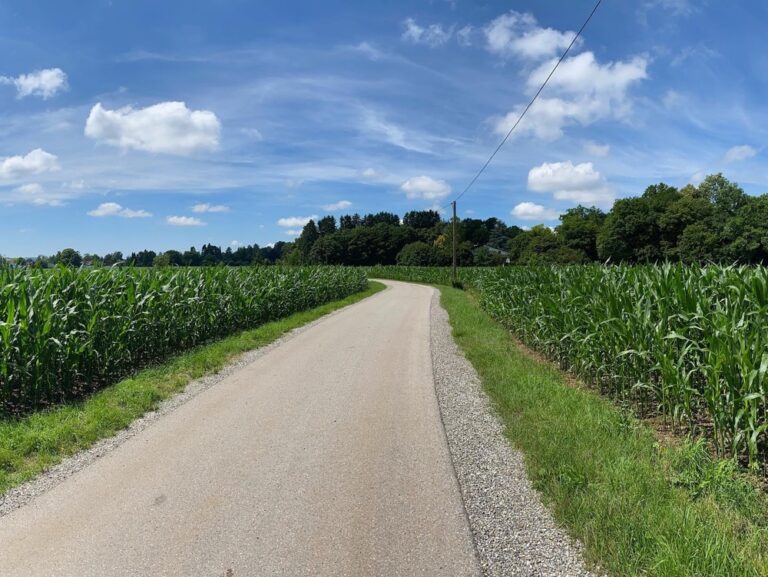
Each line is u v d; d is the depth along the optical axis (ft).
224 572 10.04
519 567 10.09
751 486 12.62
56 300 24.18
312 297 72.74
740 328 14.96
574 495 12.48
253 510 12.62
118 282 30.94
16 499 13.38
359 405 21.97
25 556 10.64
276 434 18.30
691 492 12.19
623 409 20.44
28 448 16.48
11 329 21.52
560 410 19.63
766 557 9.23
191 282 40.16
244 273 54.80
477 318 53.83
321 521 12.06
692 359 18.70
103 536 11.41
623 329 20.88
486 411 20.89
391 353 34.60
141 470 15.16
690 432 16.75
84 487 14.03
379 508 12.71
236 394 23.97
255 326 50.11
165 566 10.24
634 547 10.00
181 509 12.67
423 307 71.61
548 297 30.78
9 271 26.58
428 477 14.55
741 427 14.97
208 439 17.83
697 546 9.61
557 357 32.01
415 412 20.92
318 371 28.91
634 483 12.72
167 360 31.91
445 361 31.73
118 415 19.84
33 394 22.03
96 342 26.81
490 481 14.17
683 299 18.47
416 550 10.81
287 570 10.09
